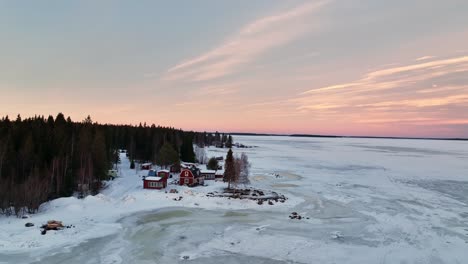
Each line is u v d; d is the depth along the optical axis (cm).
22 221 2831
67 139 4906
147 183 4512
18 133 4681
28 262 2034
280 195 4375
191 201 3809
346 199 4181
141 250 2303
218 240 2553
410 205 3869
